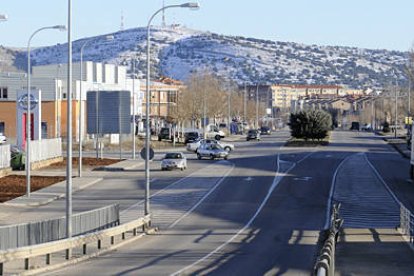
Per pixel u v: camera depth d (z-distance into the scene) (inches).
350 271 1050.1
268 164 3142.2
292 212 1877.5
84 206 1962.4
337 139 5462.6
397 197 2165.4
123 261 1186.0
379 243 1350.9
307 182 2506.2
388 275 1013.2
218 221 1737.2
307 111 4675.2
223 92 6653.5
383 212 1867.6
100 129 3056.1
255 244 1391.5
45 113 4242.1
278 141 5083.7
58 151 3309.5
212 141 3959.2
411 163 2608.3
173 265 1135.0
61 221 1277.1
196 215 1838.1
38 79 4249.5
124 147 4173.2
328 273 619.5
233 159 3437.5
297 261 1173.1
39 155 3034.0
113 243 1381.6
